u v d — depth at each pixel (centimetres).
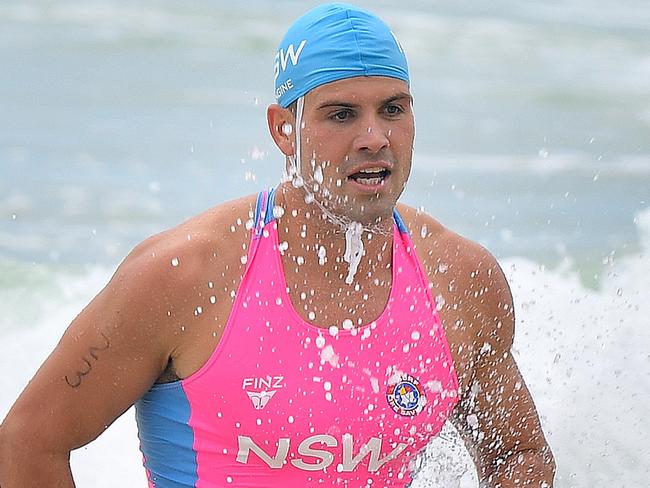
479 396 1054
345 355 940
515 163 3691
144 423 989
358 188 907
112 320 916
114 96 4188
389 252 978
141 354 923
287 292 938
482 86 5078
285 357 927
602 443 1514
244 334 923
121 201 2983
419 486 1130
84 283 2378
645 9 7606
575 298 2081
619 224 2998
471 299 1010
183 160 3391
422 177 3353
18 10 5422
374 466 973
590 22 6888
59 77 4419
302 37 939
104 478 1620
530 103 4816
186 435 953
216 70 4725
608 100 4950
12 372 1925
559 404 1598
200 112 4016
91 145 3503
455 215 2958
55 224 2764
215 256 941
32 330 2114
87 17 5403
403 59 947
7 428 930
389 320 958
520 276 2305
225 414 931
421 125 4219
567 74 5447
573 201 3238
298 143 937
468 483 1212
